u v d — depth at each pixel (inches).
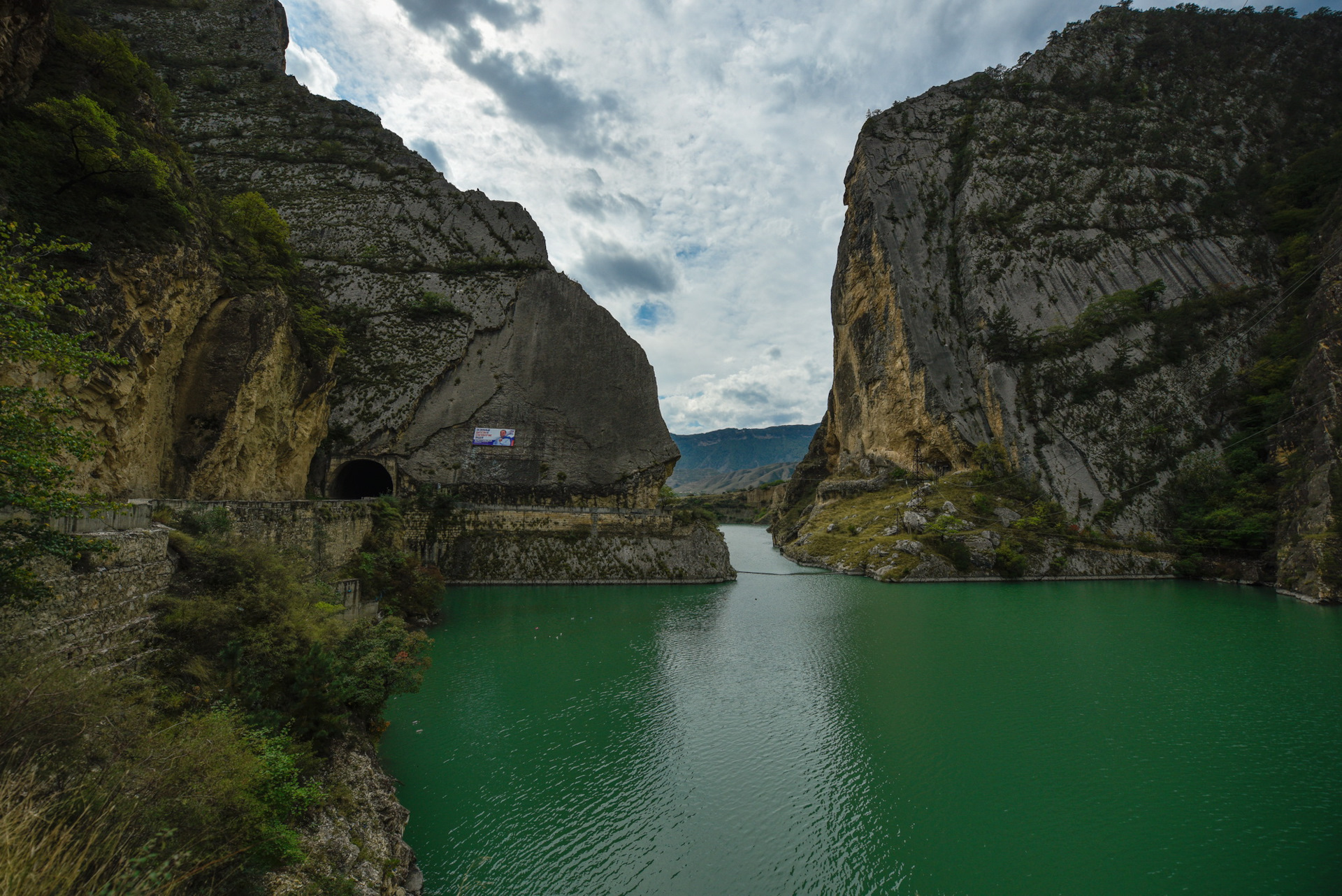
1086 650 1331.2
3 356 349.1
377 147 2866.6
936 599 1941.4
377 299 2370.8
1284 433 2423.7
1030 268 3444.9
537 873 558.9
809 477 4813.0
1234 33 4313.5
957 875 585.3
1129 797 729.6
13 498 325.4
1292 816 692.7
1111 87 4121.6
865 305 3865.7
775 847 617.3
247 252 1191.6
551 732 856.3
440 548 1900.8
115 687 394.6
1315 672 1184.2
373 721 715.4
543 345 2351.1
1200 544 2407.7
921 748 845.2
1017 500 2753.4
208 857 314.0
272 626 581.0
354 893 398.9
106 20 2957.7
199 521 719.7
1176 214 3484.3
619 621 1504.7
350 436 2034.9
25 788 256.7
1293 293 2866.6
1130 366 3009.4
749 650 1291.8
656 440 2332.7
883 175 3905.0
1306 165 3324.3
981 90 4212.6
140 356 819.4
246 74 2984.7
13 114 720.3
